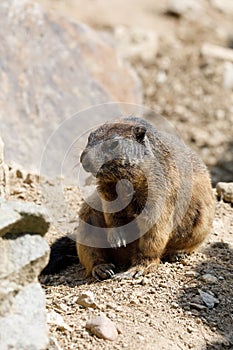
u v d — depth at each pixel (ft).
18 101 60.23
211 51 89.25
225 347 31.22
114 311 32.86
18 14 67.82
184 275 37.37
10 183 47.62
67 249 41.65
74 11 93.76
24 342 25.26
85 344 29.58
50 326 30.37
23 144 56.13
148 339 30.55
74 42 71.97
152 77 84.17
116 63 75.72
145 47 87.40
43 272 40.01
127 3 100.37
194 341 31.22
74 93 66.23
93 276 38.37
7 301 26.04
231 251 40.88
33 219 27.61
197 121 79.00
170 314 33.14
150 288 35.65
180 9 99.66
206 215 40.14
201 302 34.27
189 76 85.15
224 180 69.97
